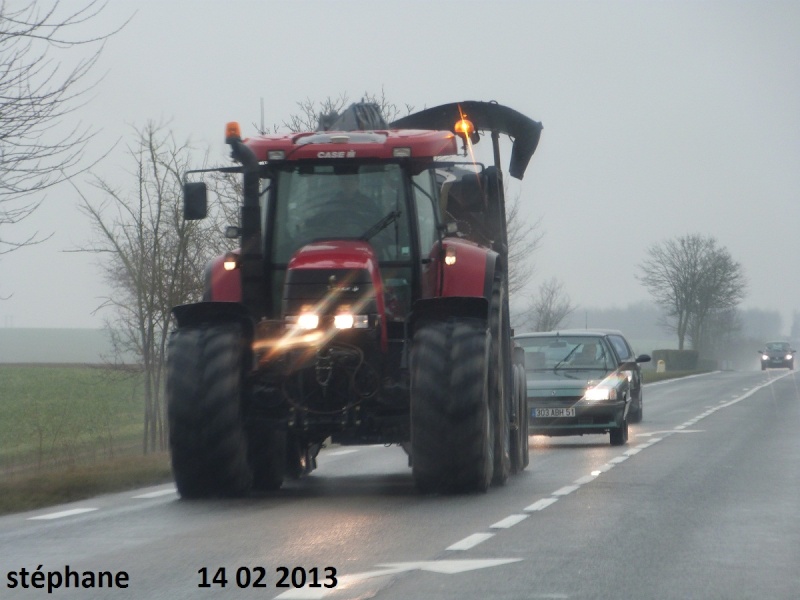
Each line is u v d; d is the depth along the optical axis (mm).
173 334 27562
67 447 49938
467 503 26109
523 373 36656
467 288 29125
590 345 50500
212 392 26719
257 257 28047
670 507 25125
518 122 37000
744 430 53406
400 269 28234
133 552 19578
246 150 27844
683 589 16125
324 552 19359
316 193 28531
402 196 28422
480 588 16234
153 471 32344
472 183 30750
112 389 96188
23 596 16203
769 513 24062
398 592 16031
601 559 18516
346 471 36844
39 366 138625
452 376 26562
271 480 29906
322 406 27109
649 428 56719
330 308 26562
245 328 27625
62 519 24234
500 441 29938
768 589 16141
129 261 47406
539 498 26953
